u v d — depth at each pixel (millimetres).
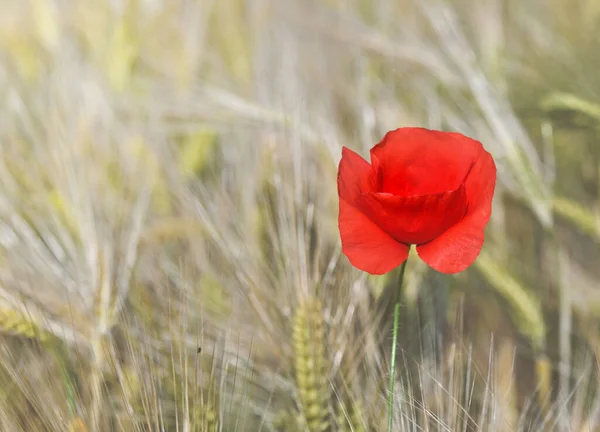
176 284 1181
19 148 1371
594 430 1121
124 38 1743
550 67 1562
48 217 1241
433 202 960
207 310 1184
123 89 1660
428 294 1207
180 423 1094
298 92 1374
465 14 1700
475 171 977
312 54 1774
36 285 1188
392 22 1780
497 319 1242
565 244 1328
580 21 1707
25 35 1806
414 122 1478
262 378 1148
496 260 1223
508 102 1407
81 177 1231
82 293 1154
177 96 1553
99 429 1066
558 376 1201
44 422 1067
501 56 1559
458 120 1443
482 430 1073
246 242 1197
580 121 1288
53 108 1328
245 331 1165
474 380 1108
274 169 1178
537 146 1434
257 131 1383
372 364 1116
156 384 1098
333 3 1936
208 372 1113
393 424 1088
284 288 1127
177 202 1329
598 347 1180
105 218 1228
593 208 1341
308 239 1112
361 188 984
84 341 1129
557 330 1232
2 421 1068
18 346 1161
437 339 1175
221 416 1074
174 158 1459
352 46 1737
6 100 1542
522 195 1312
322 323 1097
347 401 1102
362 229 978
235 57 1813
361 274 1139
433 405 1112
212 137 1469
